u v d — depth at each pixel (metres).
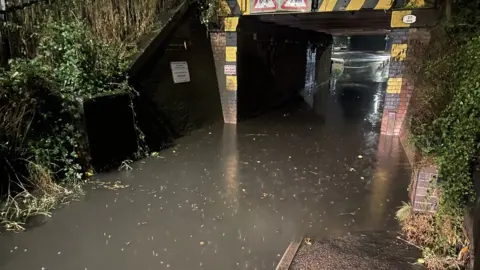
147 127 6.69
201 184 5.13
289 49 12.62
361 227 3.88
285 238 3.71
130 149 6.03
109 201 4.53
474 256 2.71
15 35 5.89
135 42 6.71
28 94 4.64
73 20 5.98
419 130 4.91
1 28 5.68
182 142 7.23
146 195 4.73
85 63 5.41
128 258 3.35
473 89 2.95
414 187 3.75
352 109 11.46
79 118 5.11
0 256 3.34
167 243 3.61
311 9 7.47
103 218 4.10
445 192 3.13
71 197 4.62
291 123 9.18
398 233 3.69
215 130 8.27
